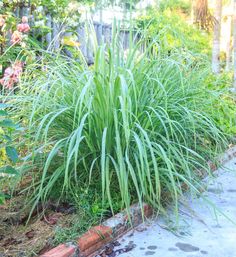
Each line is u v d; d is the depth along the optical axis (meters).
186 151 2.35
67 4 3.72
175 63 2.41
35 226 1.88
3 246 1.69
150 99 2.23
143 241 1.88
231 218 2.16
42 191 1.91
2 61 2.92
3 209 2.02
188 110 2.33
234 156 3.38
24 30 3.04
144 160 2.06
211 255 1.75
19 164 2.17
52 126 2.16
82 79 2.10
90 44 2.52
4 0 3.31
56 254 1.58
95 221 1.89
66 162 1.87
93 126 2.06
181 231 1.99
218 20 5.75
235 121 3.48
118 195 2.08
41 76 2.42
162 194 2.20
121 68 2.10
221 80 3.59
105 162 2.03
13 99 2.26
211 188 2.65
